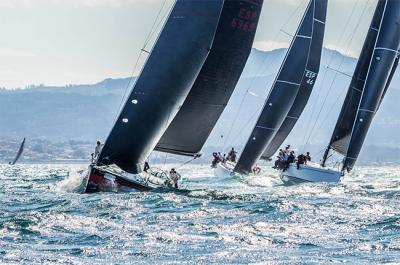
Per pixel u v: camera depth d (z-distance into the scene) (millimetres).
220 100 124562
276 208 102125
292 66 180125
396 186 145125
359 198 119188
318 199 117062
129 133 116062
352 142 169125
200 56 118750
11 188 139250
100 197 109938
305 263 66500
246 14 124375
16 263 64188
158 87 116938
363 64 169250
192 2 118062
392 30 166625
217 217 93438
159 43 117750
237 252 70750
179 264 65375
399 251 72312
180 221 89312
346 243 76500
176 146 123812
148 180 119938
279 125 182750
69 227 81938
